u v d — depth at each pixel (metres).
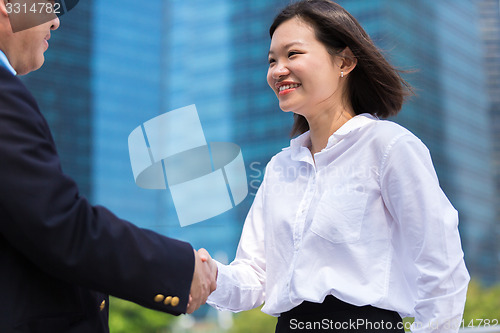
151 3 51.06
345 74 1.49
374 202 1.37
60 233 0.95
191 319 25.02
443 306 1.26
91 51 47.25
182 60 51.66
